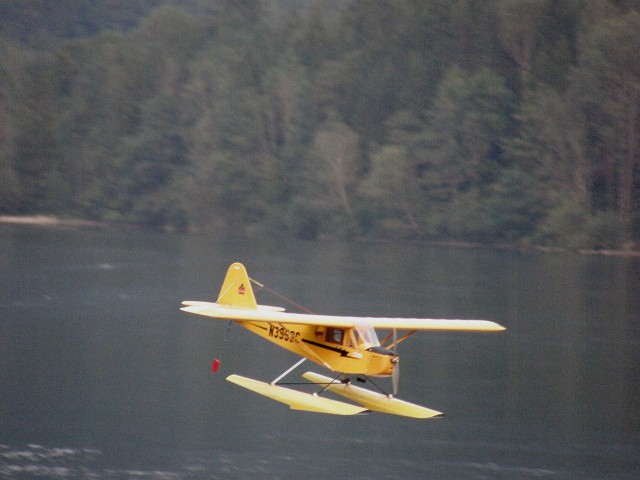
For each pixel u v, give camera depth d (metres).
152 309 144.00
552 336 125.12
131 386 98.06
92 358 109.94
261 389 60.53
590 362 109.94
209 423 86.62
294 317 58.38
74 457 76.69
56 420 85.62
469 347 119.19
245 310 61.31
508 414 89.25
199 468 75.12
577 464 76.31
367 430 85.75
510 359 111.88
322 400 59.12
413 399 94.12
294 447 80.75
